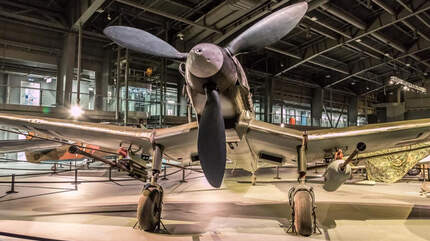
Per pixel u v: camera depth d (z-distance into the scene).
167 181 9.28
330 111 28.41
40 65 16.56
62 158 9.88
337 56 21.61
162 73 17.42
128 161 4.27
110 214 4.61
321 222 4.34
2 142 8.19
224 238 3.49
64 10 14.76
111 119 15.55
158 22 14.98
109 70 17.50
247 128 3.73
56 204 5.39
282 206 5.45
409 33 18.05
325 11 14.80
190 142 4.21
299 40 18.59
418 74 25.41
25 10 13.56
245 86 3.42
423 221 4.39
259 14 13.20
